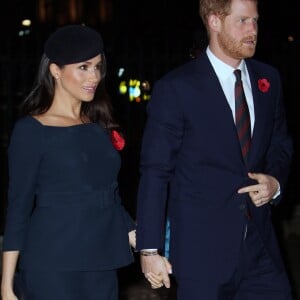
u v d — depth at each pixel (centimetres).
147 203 1016
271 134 1056
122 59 2442
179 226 1028
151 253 1017
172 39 2741
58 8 4991
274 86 1064
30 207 1014
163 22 3853
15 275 1030
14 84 2689
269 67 1075
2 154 3105
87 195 1005
